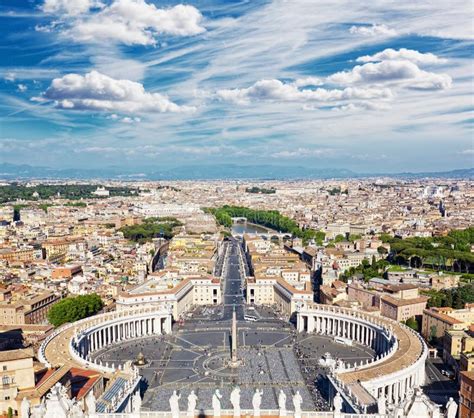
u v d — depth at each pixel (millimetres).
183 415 133750
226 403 192625
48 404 110750
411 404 116938
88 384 168375
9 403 149625
